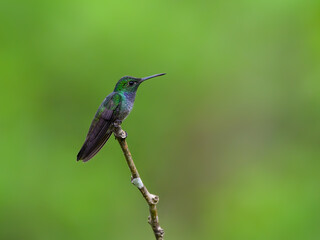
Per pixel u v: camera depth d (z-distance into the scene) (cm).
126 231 1456
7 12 1509
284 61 1628
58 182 1443
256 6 1641
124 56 1504
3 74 1491
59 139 1488
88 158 595
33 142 1472
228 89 1667
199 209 1655
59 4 1502
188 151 1680
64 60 1495
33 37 1504
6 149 1446
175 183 1675
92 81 1495
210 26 1628
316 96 1482
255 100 1680
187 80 1582
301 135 1544
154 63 1533
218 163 1714
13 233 1380
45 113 1501
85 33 1496
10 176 1418
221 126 1747
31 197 1409
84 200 1433
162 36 1541
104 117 603
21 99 1491
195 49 1580
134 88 629
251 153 1686
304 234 1303
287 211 1351
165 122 1598
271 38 1634
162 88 1563
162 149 1616
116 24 1502
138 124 1574
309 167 1478
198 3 1620
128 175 1538
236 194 1503
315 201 1361
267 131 1673
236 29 1661
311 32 1501
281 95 1641
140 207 1526
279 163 1551
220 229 1470
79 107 1507
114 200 1463
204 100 1645
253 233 1362
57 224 1395
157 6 1566
